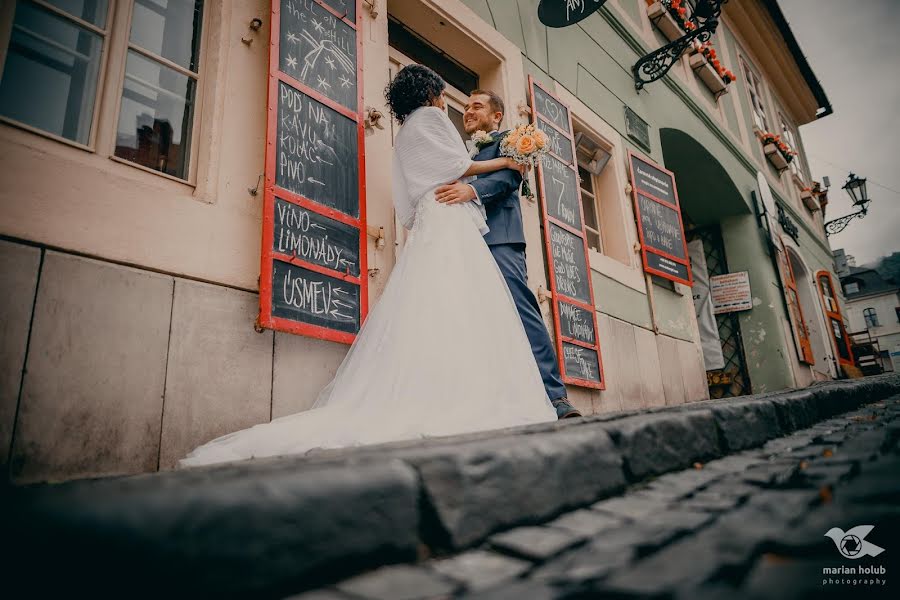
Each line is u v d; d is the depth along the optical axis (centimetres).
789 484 110
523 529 93
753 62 1217
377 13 329
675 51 625
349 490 75
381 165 302
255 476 70
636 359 491
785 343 844
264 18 262
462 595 66
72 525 54
